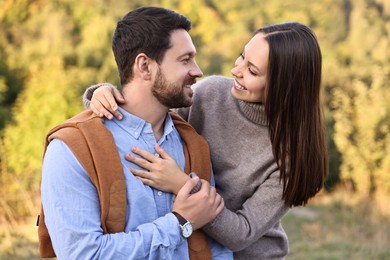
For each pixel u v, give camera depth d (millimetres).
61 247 1964
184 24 2135
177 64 2096
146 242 1974
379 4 14234
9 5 10703
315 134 2336
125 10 11984
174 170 2104
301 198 2377
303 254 6734
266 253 2584
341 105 10875
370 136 10477
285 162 2332
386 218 8445
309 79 2285
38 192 7734
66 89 9031
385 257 6605
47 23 10773
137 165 2080
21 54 9992
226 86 2535
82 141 2002
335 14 14195
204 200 2105
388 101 10773
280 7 14297
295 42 2248
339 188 10445
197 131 2533
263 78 2262
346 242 7102
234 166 2449
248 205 2381
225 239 2246
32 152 8391
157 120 2168
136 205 2027
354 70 12156
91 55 10758
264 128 2404
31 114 8656
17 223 6906
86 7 11516
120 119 2107
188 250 2162
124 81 2158
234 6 14180
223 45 13250
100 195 1974
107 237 1951
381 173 10344
